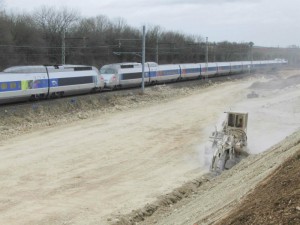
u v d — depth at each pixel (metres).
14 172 24.27
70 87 45.66
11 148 29.97
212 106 54.53
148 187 21.47
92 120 42.12
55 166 25.67
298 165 9.12
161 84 69.56
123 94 54.84
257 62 112.62
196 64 80.62
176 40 105.06
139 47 88.31
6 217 17.62
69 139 33.47
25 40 74.19
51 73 42.84
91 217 17.50
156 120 43.59
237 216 7.63
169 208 18.61
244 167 19.45
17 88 38.06
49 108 41.12
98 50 86.56
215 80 87.81
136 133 36.69
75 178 23.23
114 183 22.33
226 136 24.11
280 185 8.33
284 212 6.96
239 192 11.47
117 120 42.69
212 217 9.80
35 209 18.52
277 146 22.52
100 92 53.16
